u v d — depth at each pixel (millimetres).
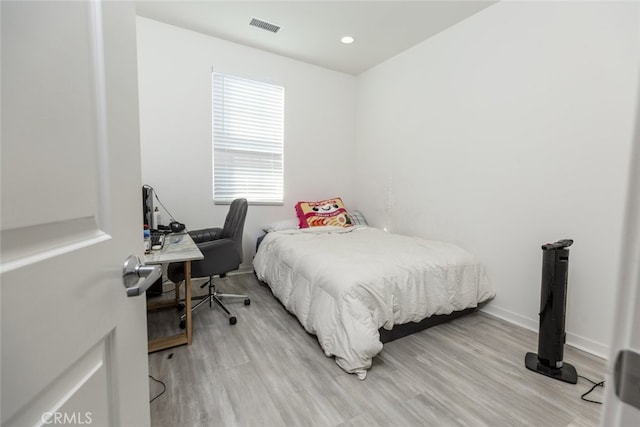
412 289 1992
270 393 1498
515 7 2312
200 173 3232
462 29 2732
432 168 3086
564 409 1410
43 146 394
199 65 3137
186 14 2760
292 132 3775
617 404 293
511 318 2381
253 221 3611
